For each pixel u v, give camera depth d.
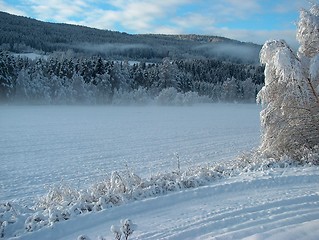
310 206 7.50
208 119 46.69
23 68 71.25
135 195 8.52
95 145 23.45
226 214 7.18
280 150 13.86
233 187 9.03
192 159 18.92
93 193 8.55
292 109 13.94
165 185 9.20
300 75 13.15
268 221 6.67
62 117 45.12
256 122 43.09
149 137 27.88
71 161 18.03
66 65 81.62
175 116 51.22
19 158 18.70
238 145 24.28
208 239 6.01
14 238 6.54
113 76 84.19
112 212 7.53
